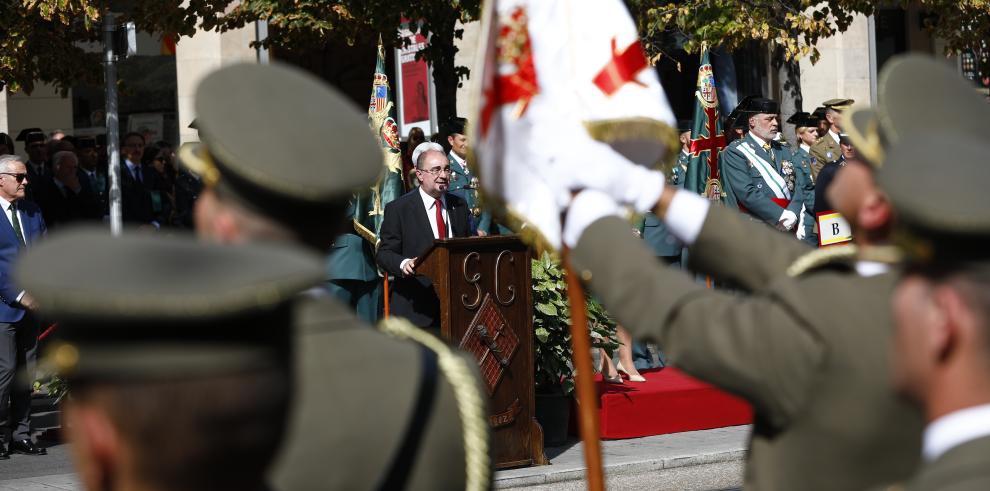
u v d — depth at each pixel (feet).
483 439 16.80
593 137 22.66
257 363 11.14
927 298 12.84
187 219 100.73
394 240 68.64
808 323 18.03
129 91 105.40
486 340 62.18
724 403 75.25
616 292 19.71
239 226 15.65
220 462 11.09
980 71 127.34
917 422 17.78
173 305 10.75
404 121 123.03
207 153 15.88
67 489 61.62
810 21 106.22
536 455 63.93
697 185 85.05
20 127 148.46
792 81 122.52
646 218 84.02
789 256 20.98
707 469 65.57
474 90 23.94
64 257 11.02
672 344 19.07
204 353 10.92
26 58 96.68
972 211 12.87
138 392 10.85
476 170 23.72
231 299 10.87
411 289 68.64
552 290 66.74
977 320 12.50
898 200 13.47
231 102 15.79
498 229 83.76
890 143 18.31
